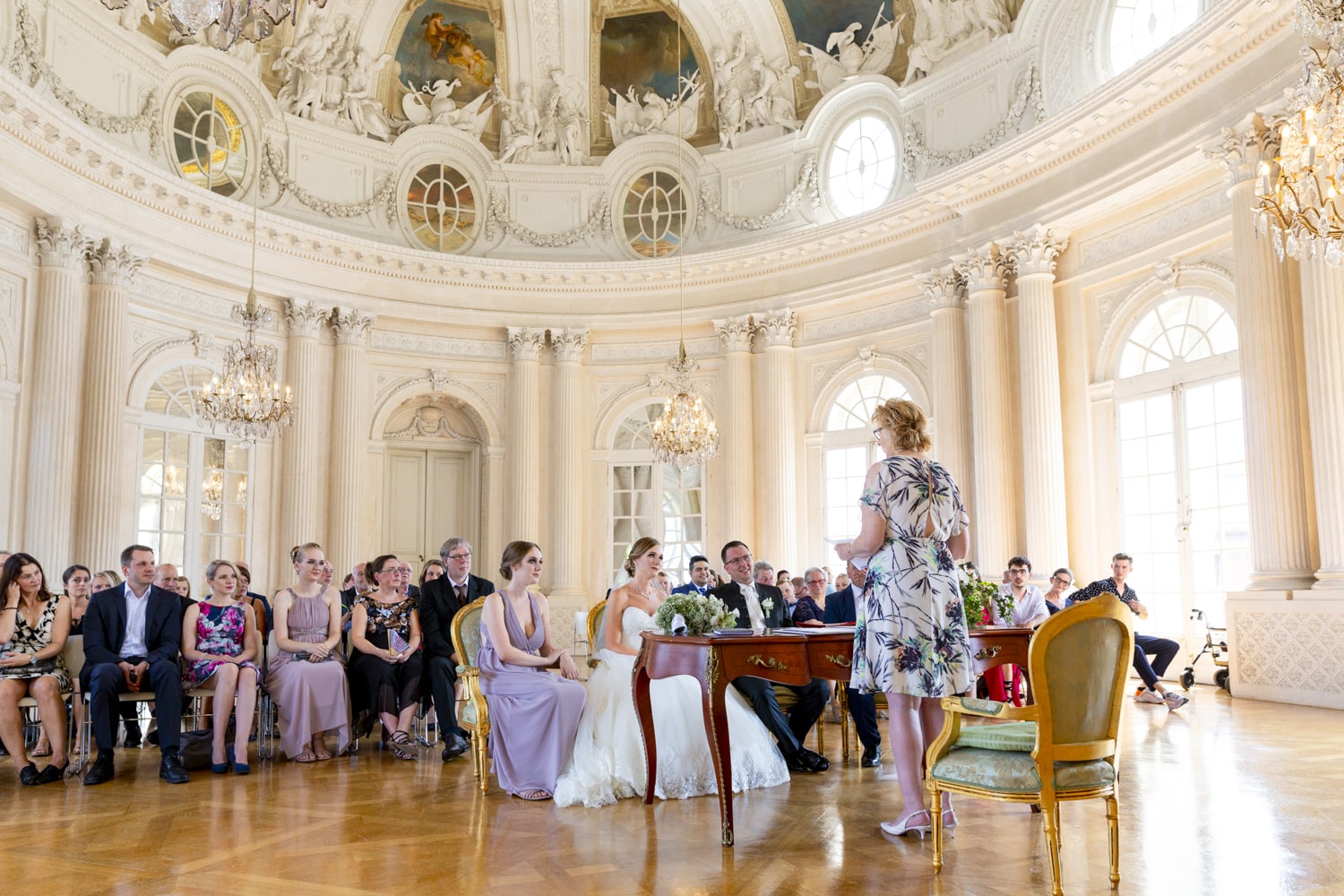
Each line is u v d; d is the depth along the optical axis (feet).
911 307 43.57
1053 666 10.71
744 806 15.37
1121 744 19.98
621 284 49.70
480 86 51.34
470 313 49.32
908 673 12.47
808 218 47.32
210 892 11.12
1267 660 27.12
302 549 22.21
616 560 49.98
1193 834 12.82
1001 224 38.58
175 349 40.75
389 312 47.67
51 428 34.73
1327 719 23.04
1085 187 35.04
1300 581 26.99
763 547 46.75
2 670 18.20
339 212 46.85
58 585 34.45
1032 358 36.94
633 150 51.13
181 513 40.98
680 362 39.78
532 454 49.44
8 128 32.50
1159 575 33.99
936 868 11.51
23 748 18.02
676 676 15.17
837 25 47.44
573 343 49.98
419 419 50.34
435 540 50.55
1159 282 33.88
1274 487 27.50
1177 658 33.12
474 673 17.39
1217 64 29.71
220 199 40.86
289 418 42.78
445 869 11.94
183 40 41.29
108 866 12.17
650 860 12.23
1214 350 32.27
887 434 13.47
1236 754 18.63
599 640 21.33
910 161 43.14
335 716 20.92
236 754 19.17
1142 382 34.81
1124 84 32.17
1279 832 12.84
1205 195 32.30
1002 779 10.87
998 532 37.65
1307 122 18.89
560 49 51.31
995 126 39.88
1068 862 11.75
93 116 37.32
